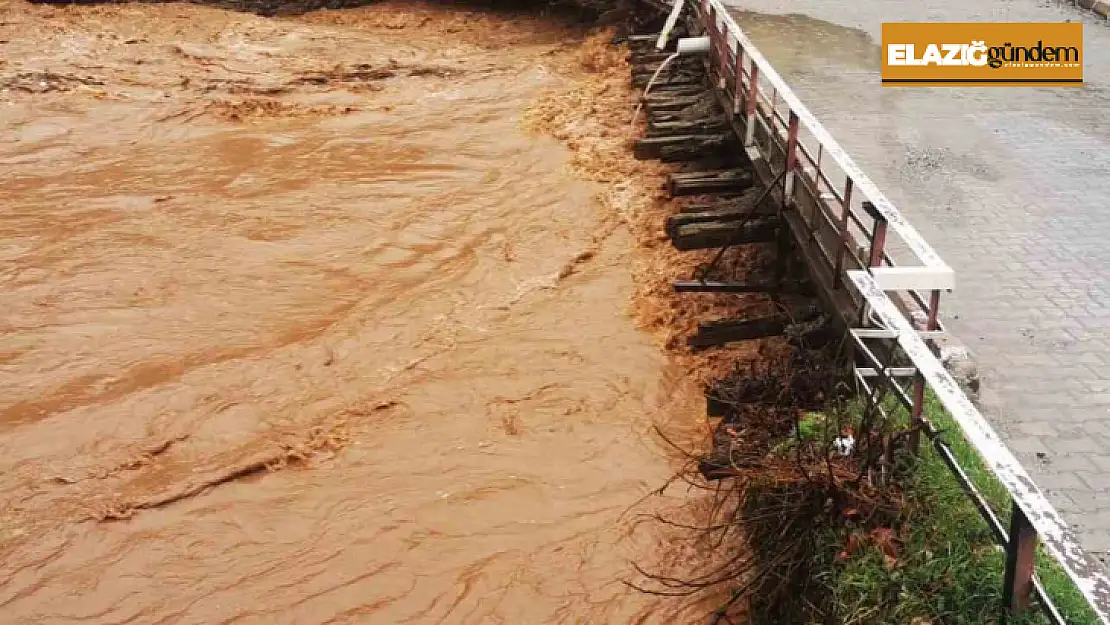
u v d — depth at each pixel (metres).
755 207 10.02
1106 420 8.42
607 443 8.77
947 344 5.91
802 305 9.57
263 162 14.98
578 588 7.14
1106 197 12.35
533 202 13.44
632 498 8.05
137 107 16.88
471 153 15.08
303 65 19.02
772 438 7.06
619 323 10.56
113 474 8.84
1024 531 4.41
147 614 7.36
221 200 13.84
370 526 7.97
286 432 9.20
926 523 5.42
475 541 7.72
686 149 12.95
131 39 19.81
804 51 18.20
